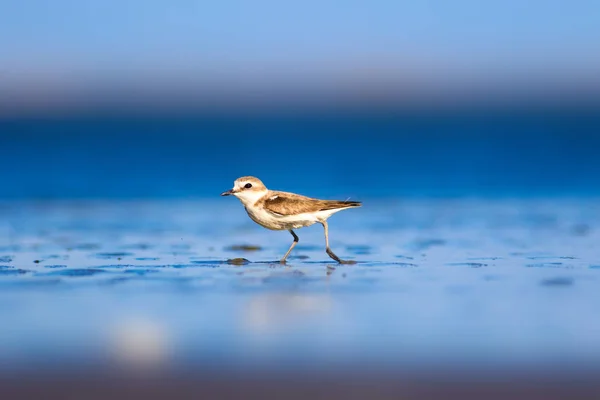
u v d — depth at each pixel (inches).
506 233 751.7
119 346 376.5
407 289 498.0
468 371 341.4
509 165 1312.7
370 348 373.4
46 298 472.4
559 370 342.6
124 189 1163.9
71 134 1585.9
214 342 382.9
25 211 952.3
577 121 1644.9
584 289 495.2
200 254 644.1
